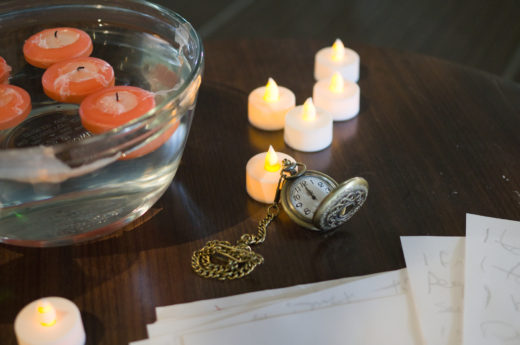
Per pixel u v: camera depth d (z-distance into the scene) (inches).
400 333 17.5
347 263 19.0
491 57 47.1
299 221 19.5
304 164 21.1
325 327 17.6
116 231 19.6
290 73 25.5
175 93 17.2
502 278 18.5
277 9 52.5
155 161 17.9
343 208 18.9
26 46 20.9
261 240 19.4
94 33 21.9
